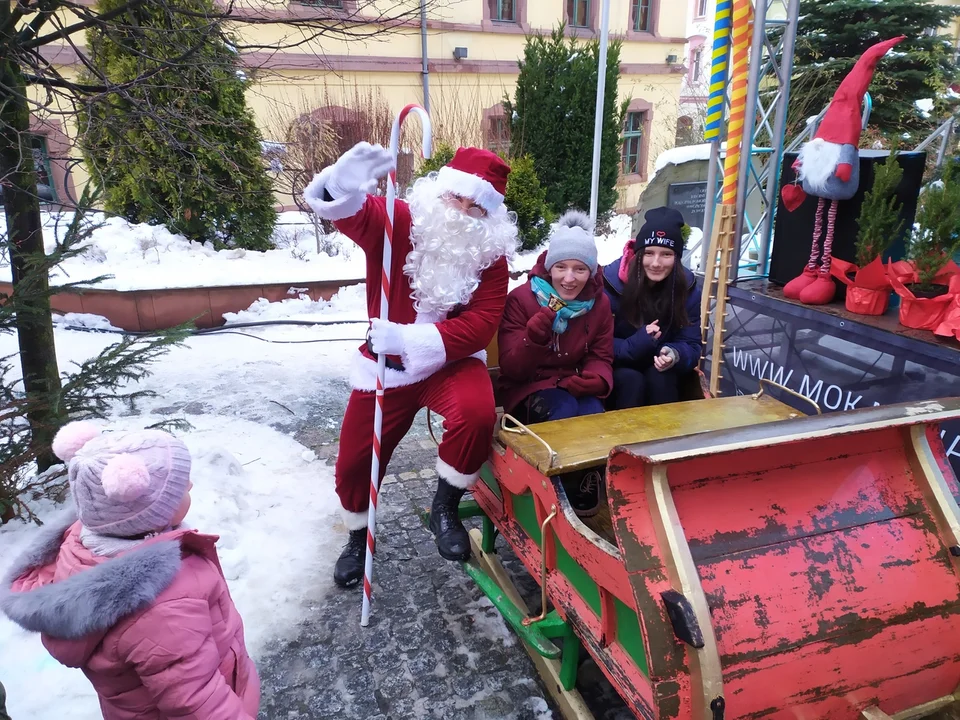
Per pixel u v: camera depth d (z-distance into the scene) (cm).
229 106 646
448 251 223
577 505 246
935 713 171
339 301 661
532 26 1185
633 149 1379
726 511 156
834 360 295
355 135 909
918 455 174
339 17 496
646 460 139
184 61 374
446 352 226
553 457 192
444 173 227
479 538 295
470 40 1113
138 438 137
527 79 940
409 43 1053
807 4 892
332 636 249
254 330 619
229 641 150
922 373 255
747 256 543
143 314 600
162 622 129
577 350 265
